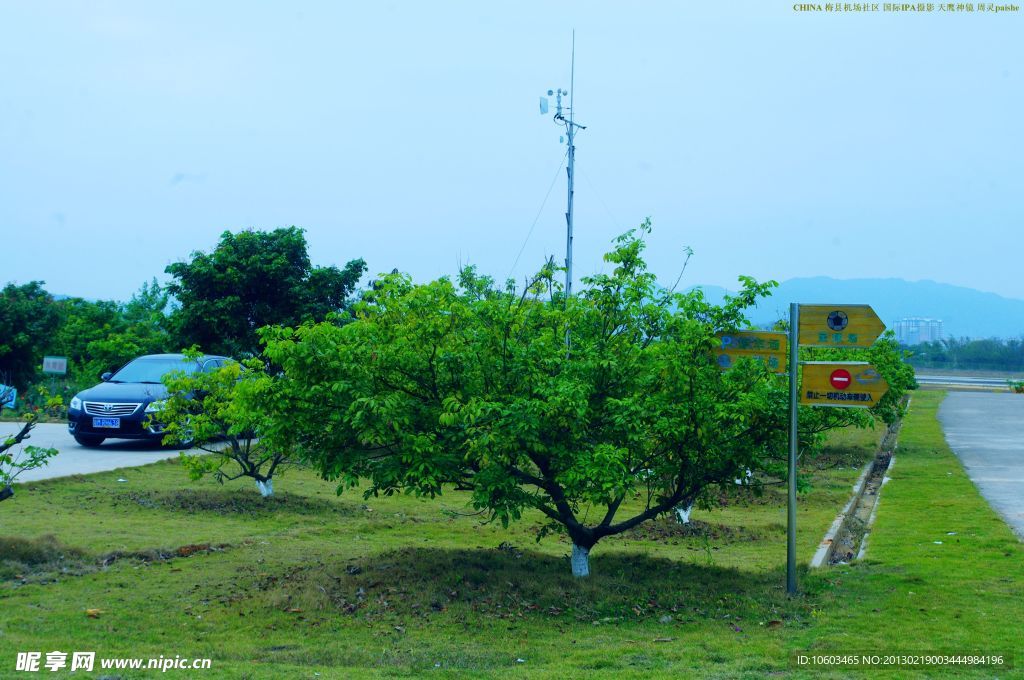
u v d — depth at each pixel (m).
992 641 6.58
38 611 7.02
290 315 22.03
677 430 7.80
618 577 8.68
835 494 15.36
